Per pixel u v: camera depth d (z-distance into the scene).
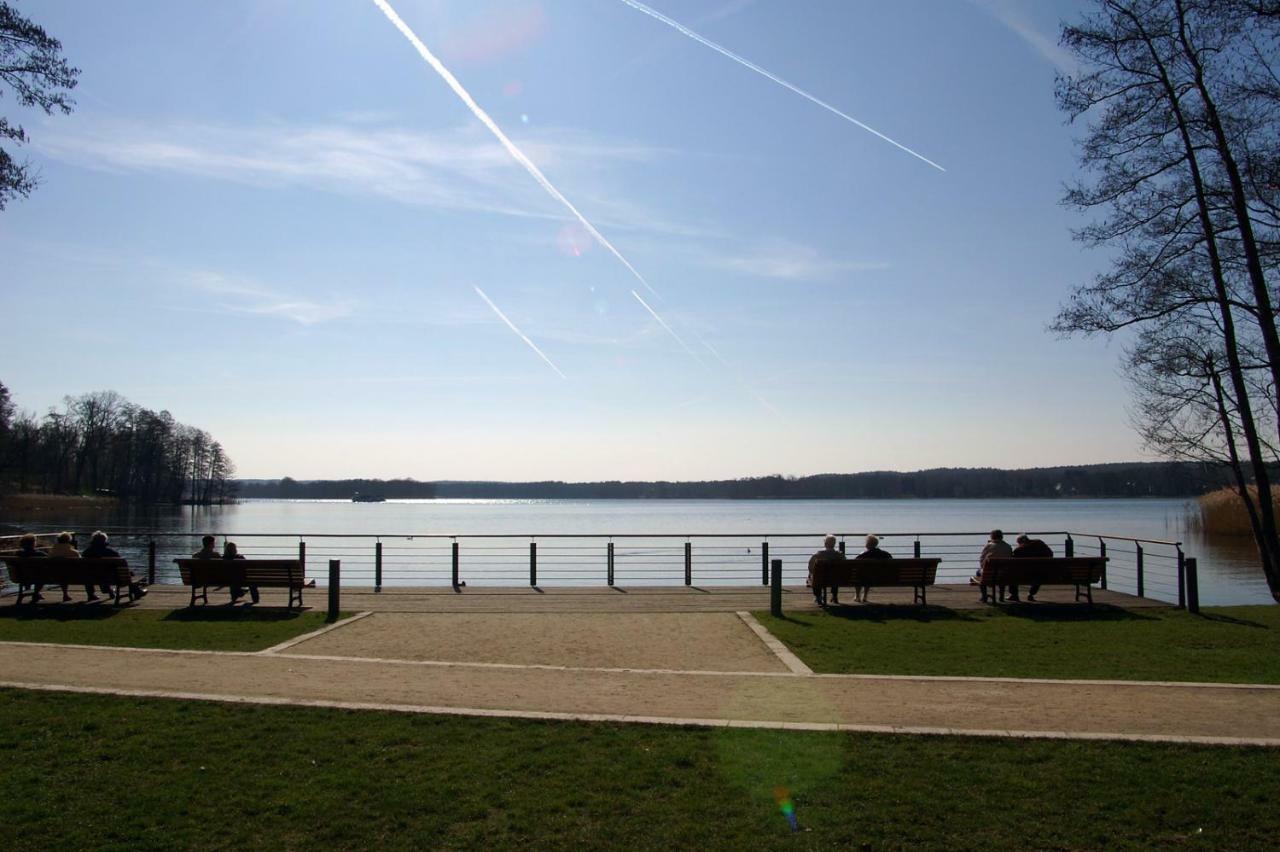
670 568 36.66
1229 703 9.31
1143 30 16.97
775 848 6.00
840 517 104.62
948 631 14.21
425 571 35.38
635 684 10.19
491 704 9.23
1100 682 10.24
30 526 65.25
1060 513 119.19
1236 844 6.08
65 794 6.79
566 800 6.68
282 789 6.90
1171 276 17.62
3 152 13.61
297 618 15.42
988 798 6.71
